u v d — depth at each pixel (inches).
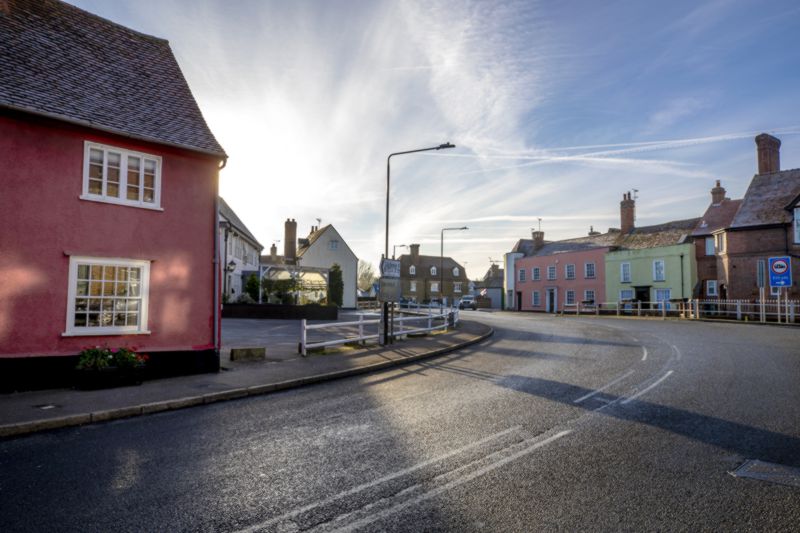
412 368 506.9
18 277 397.4
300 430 277.1
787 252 1295.5
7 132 398.9
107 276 442.9
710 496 183.2
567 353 607.2
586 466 215.2
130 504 178.7
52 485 197.2
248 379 424.2
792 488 189.6
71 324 418.9
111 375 387.2
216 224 505.0
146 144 467.5
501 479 201.3
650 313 1582.2
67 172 424.2
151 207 466.3
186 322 477.4
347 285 2220.7
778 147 1502.2
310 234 2423.7
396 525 162.6
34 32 475.5
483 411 314.8
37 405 326.6
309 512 172.2
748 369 456.4
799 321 1115.3
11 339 392.5
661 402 332.2
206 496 185.8
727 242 1409.9
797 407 312.5
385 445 247.3
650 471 208.4
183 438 264.2
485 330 935.0
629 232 2021.4
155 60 573.0
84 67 486.3
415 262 3663.9
